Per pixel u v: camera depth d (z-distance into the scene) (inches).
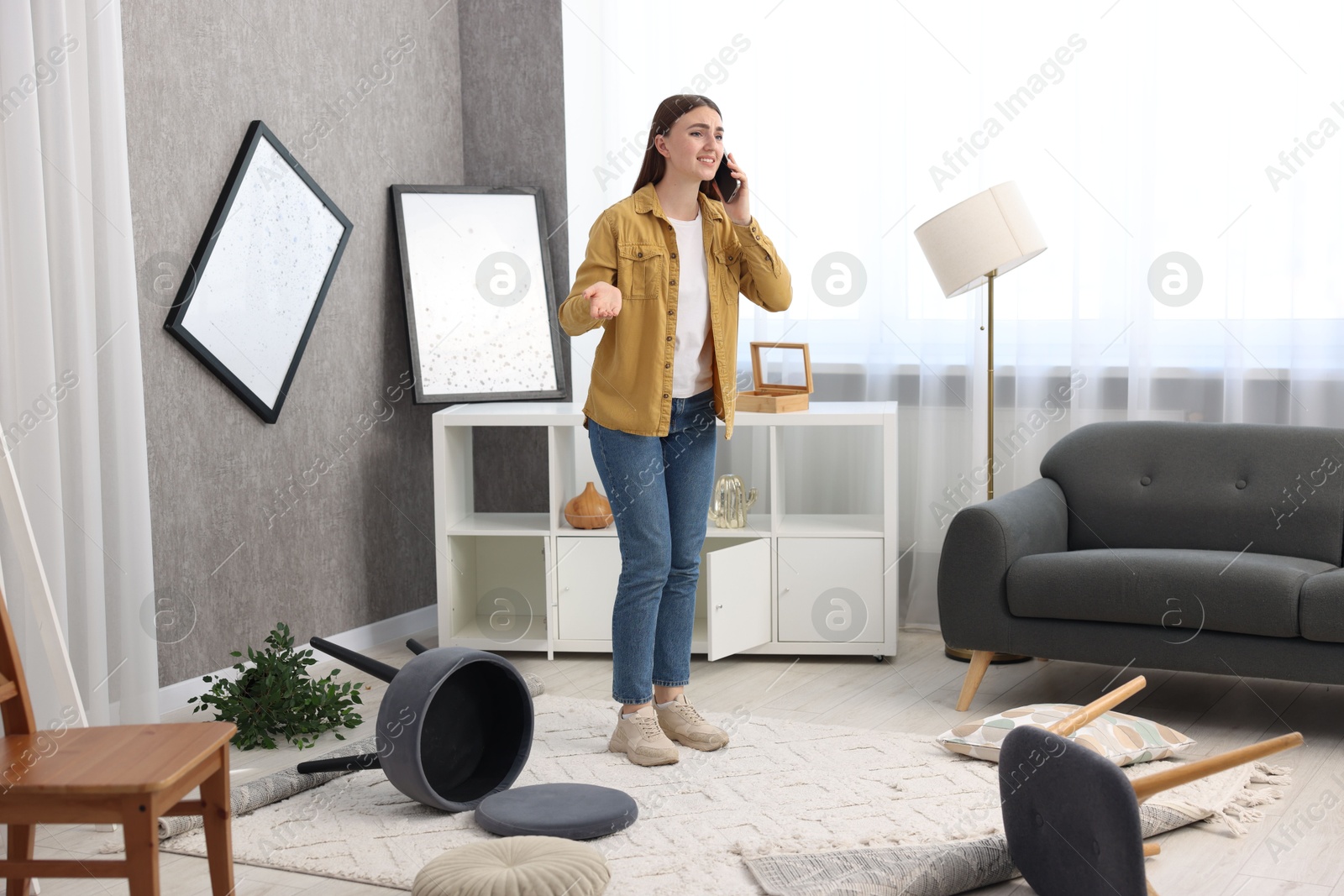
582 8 161.5
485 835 90.2
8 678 73.6
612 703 124.9
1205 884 80.6
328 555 148.2
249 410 135.7
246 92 133.9
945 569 121.6
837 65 155.6
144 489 109.6
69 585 103.7
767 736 112.7
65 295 101.8
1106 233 145.5
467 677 102.7
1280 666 109.3
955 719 118.8
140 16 120.9
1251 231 139.0
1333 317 136.3
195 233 127.8
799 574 140.8
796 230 159.0
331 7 145.4
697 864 83.7
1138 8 141.2
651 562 105.3
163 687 125.6
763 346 145.3
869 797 96.0
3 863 67.2
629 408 103.3
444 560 146.6
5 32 96.0
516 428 162.2
